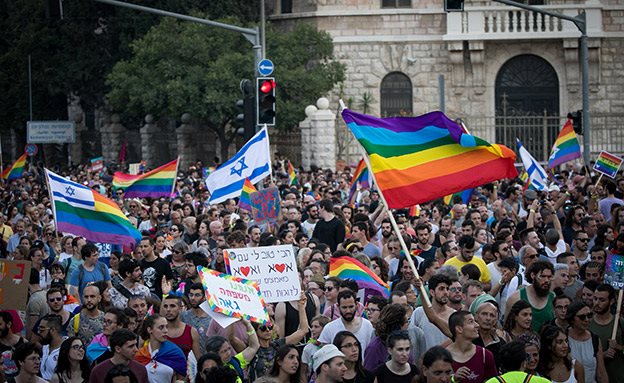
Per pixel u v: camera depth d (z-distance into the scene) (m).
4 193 47.53
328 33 66.12
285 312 18.50
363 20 68.19
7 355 16.92
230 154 72.69
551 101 67.00
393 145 18.59
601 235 24.47
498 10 66.31
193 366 17.09
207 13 65.94
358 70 68.19
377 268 22.38
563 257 20.31
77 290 22.61
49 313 19.33
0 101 81.88
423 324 17.19
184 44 62.00
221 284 16.47
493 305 15.85
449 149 18.75
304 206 34.72
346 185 44.00
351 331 17.00
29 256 23.56
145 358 16.34
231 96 61.31
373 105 68.00
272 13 70.38
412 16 67.88
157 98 63.09
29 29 77.75
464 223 24.86
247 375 16.91
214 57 63.47
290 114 62.72
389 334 15.08
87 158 84.81
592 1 65.88
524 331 16.52
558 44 66.50
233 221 30.73
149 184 34.97
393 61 68.00
